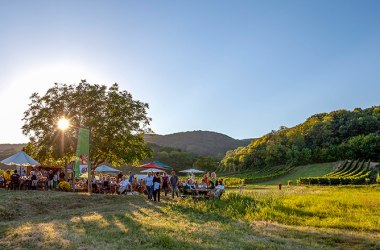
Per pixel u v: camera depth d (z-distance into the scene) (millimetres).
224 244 9516
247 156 129875
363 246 9672
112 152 36781
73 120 35188
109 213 15664
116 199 22766
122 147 36719
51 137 34625
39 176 27219
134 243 9461
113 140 35781
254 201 21422
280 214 15984
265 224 13398
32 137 35844
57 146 34312
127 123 37188
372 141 105438
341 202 21250
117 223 12703
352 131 129500
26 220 14328
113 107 37125
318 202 21406
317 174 92188
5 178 25656
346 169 90312
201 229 11750
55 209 18172
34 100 36500
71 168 39969
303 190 41969
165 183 26781
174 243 9336
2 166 67688
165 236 9828
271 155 124062
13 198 18156
